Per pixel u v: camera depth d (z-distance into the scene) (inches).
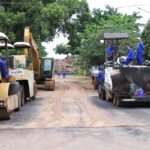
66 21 2239.2
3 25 2076.8
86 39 2110.0
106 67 1145.4
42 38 2138.3
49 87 1715.1
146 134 568.4
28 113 839.1
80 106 978.7
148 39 1918.1
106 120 709.9
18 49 1315.2
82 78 3191.4
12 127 647.1
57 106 979.9
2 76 805.9
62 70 4023.1
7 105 746.8
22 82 1107.9
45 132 595.5
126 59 1056.8
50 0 2240.4
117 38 1200.8
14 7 2150.6
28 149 483.2
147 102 1015.6
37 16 2119.8
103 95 1188.5
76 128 625.9
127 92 977.5
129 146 491.5
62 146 497.0
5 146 502.0
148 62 1054.4
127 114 806.5
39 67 1563.7
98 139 536.1
